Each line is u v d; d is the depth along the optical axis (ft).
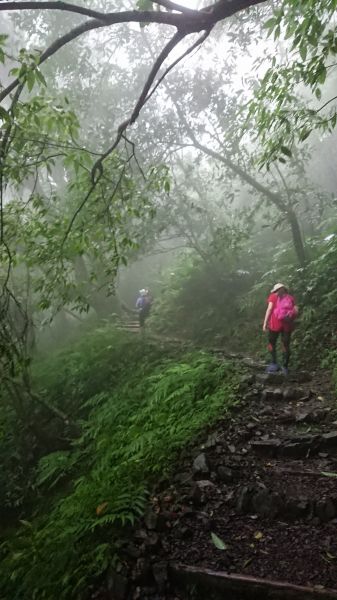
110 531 13.01
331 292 30.37
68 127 15.74
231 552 11.93
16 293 28.53
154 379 26.22
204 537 12.53
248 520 13.23
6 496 25.54
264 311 37.47
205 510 13.65
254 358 31.48
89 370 32.50
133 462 16.06
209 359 25.34
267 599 10.57
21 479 26.55
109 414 24.07
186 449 16.92
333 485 14.37
